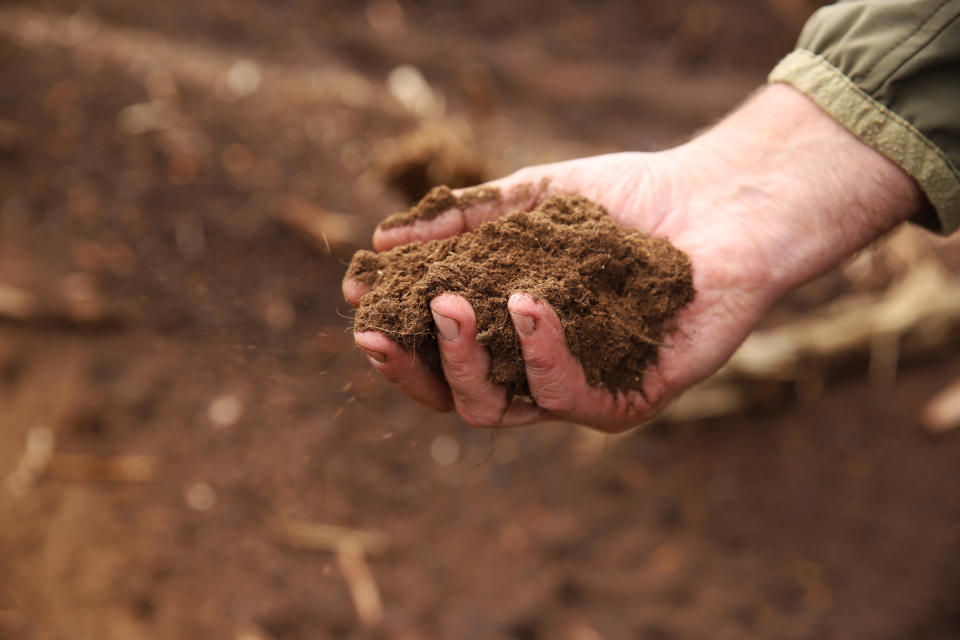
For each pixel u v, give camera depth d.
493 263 1.09
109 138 2.72
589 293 1.09
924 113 1.16
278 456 2.11
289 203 2.60
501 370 1.06
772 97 1.31
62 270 2.44
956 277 2.53
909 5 1.15
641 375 1.19
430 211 1.24
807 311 2.55
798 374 2.36
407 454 2.21
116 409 2.21
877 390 2.37
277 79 3.08
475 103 3.29
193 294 2.34
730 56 3.51
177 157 2.68
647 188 1.29
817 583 2.06
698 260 1.23
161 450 2.14
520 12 3.62
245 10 3.43
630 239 1.18
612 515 2.20
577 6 3.64
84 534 1.99
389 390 2.26
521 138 3.20
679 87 3.42
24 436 2.15
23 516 2.02
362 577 1.99
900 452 2.24
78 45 3.00
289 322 2.18
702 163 1.30
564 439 2.34
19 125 2.72
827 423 2.33
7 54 2.92
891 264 2.61
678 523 2.18
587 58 3.53
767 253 1.24
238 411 2.14
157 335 2.32
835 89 1.23
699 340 1.22
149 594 1.89
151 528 2.02
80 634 1.81
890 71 1.17
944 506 2.12
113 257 2.47
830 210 1.24
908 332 2.38
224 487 2.08
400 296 1.06
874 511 2.15
